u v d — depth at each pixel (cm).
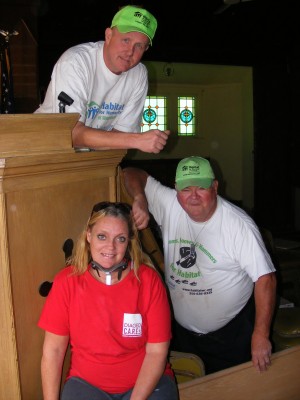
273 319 280
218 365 245
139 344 166
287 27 696
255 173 752
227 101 844
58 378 163
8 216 151
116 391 166
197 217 217
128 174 230
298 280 390
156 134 175
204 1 609
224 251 222
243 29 670
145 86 242
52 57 576
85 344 163
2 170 143
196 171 208
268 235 362
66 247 175
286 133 741
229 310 234
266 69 719
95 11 568
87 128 184
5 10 470
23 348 162
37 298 166
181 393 203
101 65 212
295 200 745
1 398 163
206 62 675
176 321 248
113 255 160
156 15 604
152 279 168
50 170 160
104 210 162
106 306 162
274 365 226
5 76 352
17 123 149
